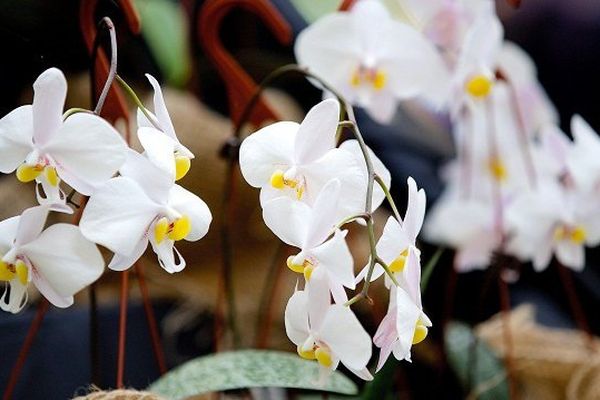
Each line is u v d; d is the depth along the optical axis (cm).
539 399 106
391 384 87
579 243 102
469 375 102
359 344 68
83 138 66
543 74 175
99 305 105
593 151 100
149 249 106
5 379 95
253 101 87
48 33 96
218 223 107
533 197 103
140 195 66
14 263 67
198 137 107
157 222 67
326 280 68
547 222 102
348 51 95
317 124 70
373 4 94
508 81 98
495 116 107
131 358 104
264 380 81
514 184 107
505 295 100
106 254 99
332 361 69
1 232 67
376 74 95
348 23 95
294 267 69
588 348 105
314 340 69
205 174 107
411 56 95
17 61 100
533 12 176
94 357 78
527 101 106
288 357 85
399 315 67
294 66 84
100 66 78
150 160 66
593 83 171
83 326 100
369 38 95
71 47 97
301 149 71
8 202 104
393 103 97
